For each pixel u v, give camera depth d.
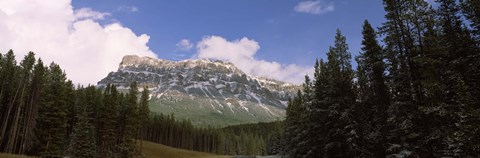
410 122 20.98
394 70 22.97
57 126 53.31
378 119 27.53
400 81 22.27
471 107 15.56
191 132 151.12
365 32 27.59
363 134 27.42
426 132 20.50
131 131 71.56
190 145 148.12
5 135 54.69
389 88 24.12
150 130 127.06
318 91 33.69
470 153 16.47
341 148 29.88
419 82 20.53
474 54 18.14
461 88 16.33
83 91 82.62
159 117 140.00
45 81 57.34
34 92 53.47
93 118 71.56
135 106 71.69
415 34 21.39
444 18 19.55
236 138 175.12
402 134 23.17
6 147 51.84
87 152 58.12
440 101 18.62
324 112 31.03
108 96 67.38
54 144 52.31
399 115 21.92
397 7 22.08
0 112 55.44
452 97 17.92
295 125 49.25
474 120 15.22
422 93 20.62
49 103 53.38
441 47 18.77
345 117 27.80
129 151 71.19
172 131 139.25
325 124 30.44
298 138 38.97
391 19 22.36
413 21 21.00
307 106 36.22
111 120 66.00
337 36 32.62
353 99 30.00
